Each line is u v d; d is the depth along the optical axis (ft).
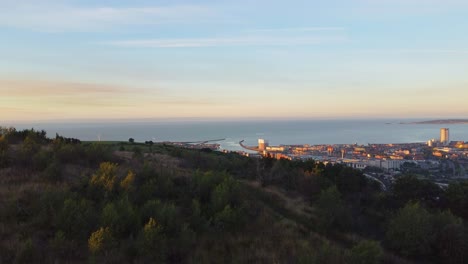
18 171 63.46
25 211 46.52
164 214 48.44
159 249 40.88
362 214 96.89
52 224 43.32
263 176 115.96
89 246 39.65
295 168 138.00
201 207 60.18
